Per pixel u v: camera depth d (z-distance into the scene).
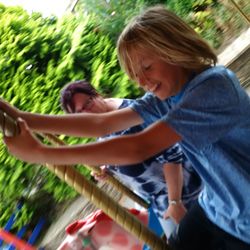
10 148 1.23
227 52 4.32
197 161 1.39
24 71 4.57
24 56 4.71
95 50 4.80
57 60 4.81
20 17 5.04
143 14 1.31
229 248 1.51
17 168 4.21
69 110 2.17
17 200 4.24
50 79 4.59
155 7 1.34
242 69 4.08
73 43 4.80
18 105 4.46
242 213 1.37
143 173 2.07
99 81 4.54
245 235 1.42
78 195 4.21
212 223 1.57
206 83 1.24
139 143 1.22
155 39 1.26
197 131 1.23
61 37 4.91
